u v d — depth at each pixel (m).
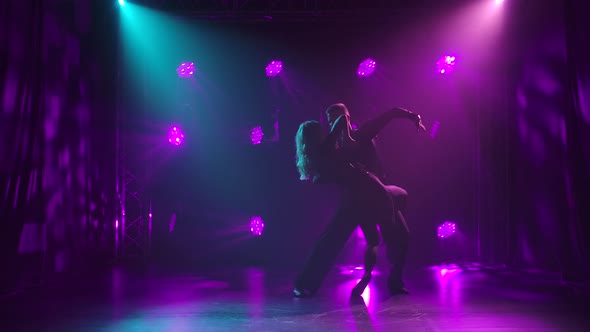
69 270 6.40
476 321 3.71
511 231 7.10
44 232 5.70
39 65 5.55
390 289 4.94
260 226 8.73
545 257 6.43
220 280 5.99
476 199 8.00
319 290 5.18
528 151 6.74
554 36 6.15
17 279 5.19
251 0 7.99
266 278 6.17
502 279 5.95
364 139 4.79
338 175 4.76
